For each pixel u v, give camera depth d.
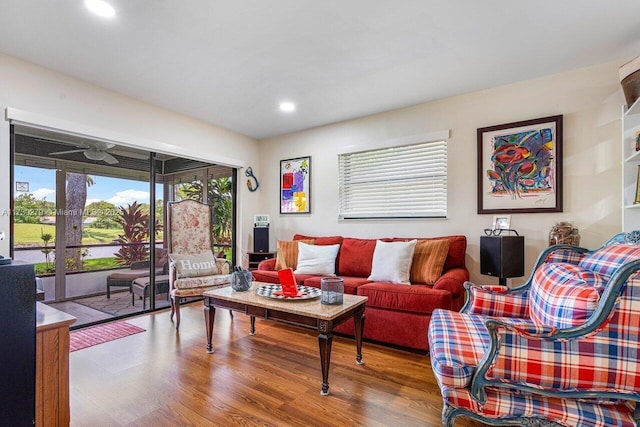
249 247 4.77
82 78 2.90
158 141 3.59
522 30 2.15
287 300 2.24
